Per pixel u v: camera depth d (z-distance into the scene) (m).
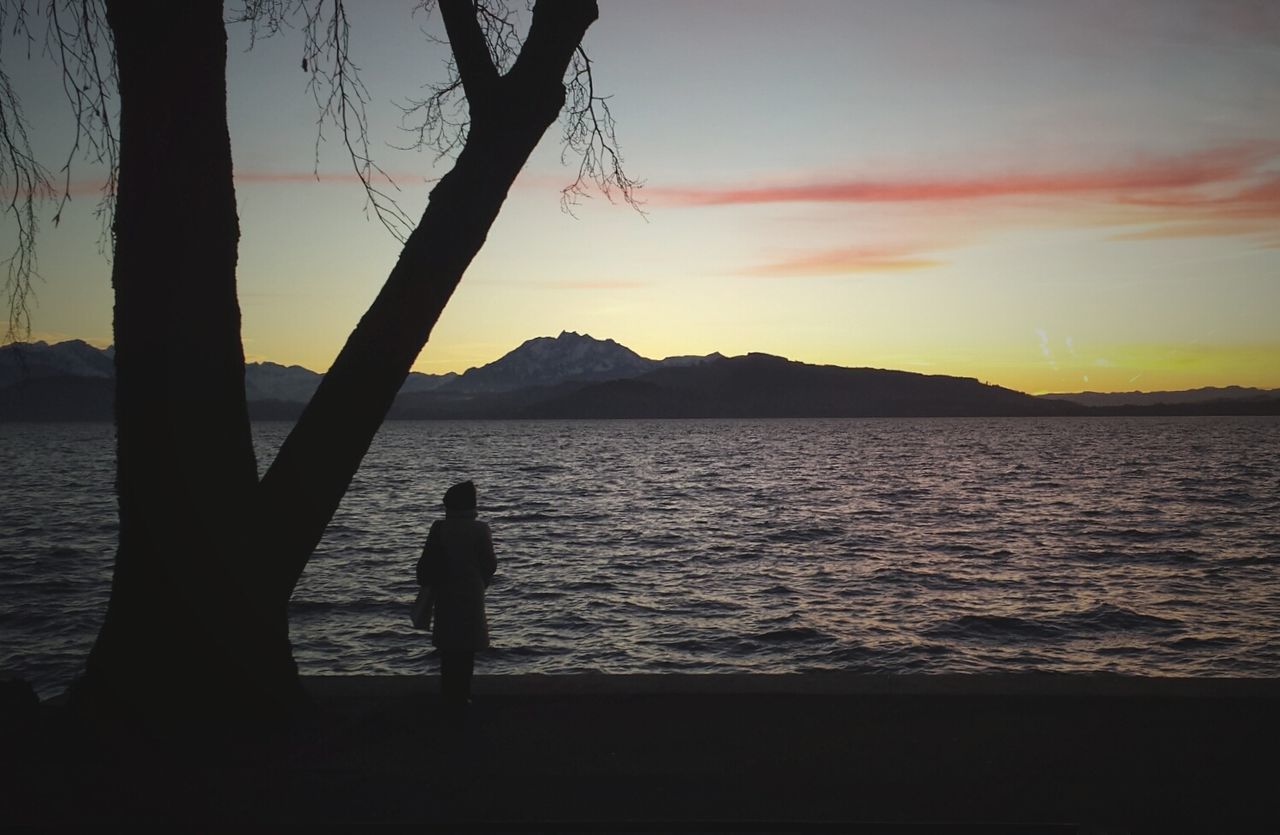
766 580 21.61
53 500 44.47
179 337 5.49
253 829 4.14
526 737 5.57
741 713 5.99
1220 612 17.61
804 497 46.69
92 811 4.41
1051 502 42.88
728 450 118.88
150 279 5.48
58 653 14.34
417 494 50.69
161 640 5.52
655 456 102.94
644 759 5.20
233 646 5.58
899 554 26.02
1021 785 4.80
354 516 37.97
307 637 15.69
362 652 14.70
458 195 5.78
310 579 21.61
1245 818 4.39
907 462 84.75
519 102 5.82
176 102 5.45
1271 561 24.14
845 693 6.36
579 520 35.72
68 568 22.64
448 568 6.35
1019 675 6.71
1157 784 4.81
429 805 4.53
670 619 17.30
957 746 5.38
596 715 5.98
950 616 17.36
